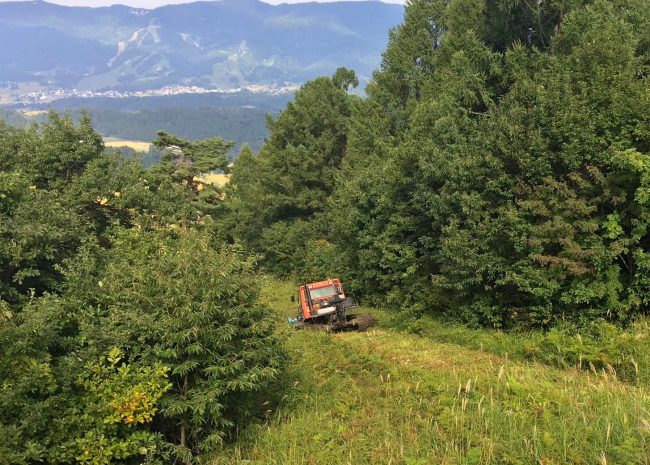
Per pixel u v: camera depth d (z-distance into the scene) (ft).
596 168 45.21
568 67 53.36
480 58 72.02
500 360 41.83
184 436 29.19
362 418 31.17
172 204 75.10
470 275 53.93
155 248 39.47
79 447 24.49
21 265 36.96
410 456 25.46
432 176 61.67
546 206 48.44
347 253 86.38
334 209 100.07
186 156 112.16
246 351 31.04
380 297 78.02
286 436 30.35
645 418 24.95
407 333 58.75
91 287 33.71
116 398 25.62
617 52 49.62
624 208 45.83
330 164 126.62
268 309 34.24
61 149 67.92
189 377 30.19
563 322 46.88
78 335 29.55
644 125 43.75
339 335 59.21
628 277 46.42
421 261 67.67
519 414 27.43
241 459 28.58
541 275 47.42
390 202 71.26
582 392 30.04
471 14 82.89
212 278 30.14
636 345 36.96
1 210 39.22
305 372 40.91
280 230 121.90
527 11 72.38
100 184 65.31
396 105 97.86
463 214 56.08
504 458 23.36
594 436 24.11
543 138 49.78
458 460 24.09
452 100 70.23
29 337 24.79
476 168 54.54
